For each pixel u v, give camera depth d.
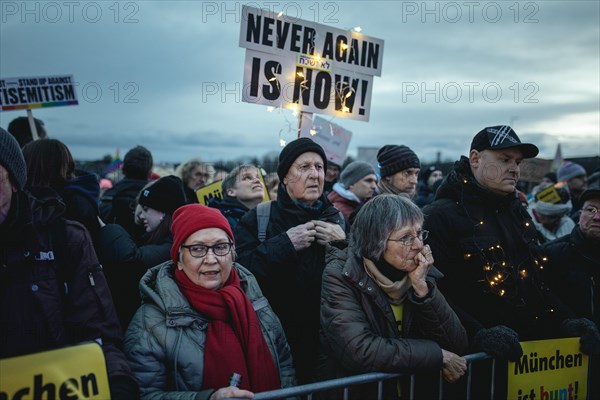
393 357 2.05
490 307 2.54
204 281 2.09
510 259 2.61
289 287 2.53
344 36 3.43
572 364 2.57
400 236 2.16
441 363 2.12
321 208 2.86
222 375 1.96
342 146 4.68
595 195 3.02
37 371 1.57
